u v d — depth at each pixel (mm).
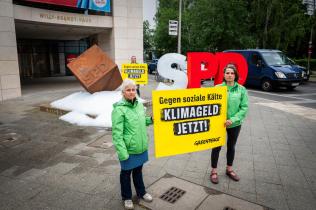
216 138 3885
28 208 3426
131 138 3086
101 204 3504
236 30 24438
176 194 3705
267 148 5535
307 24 29766
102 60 8547
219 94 3773
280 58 15141
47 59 24109
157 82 18719
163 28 29109
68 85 16906
